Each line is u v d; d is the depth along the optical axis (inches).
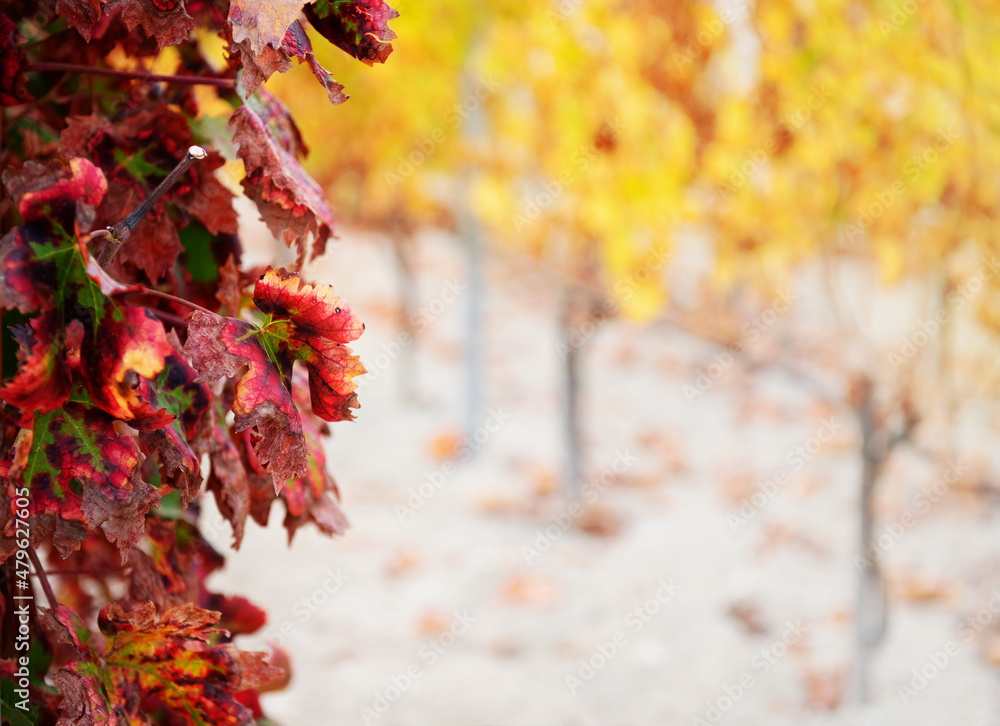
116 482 28.8
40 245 26.0
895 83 144.8
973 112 137.8
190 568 44.7
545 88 182.1
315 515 43.0
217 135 40.5
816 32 139.4
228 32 33.0
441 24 202.5
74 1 29.4
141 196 37.3
